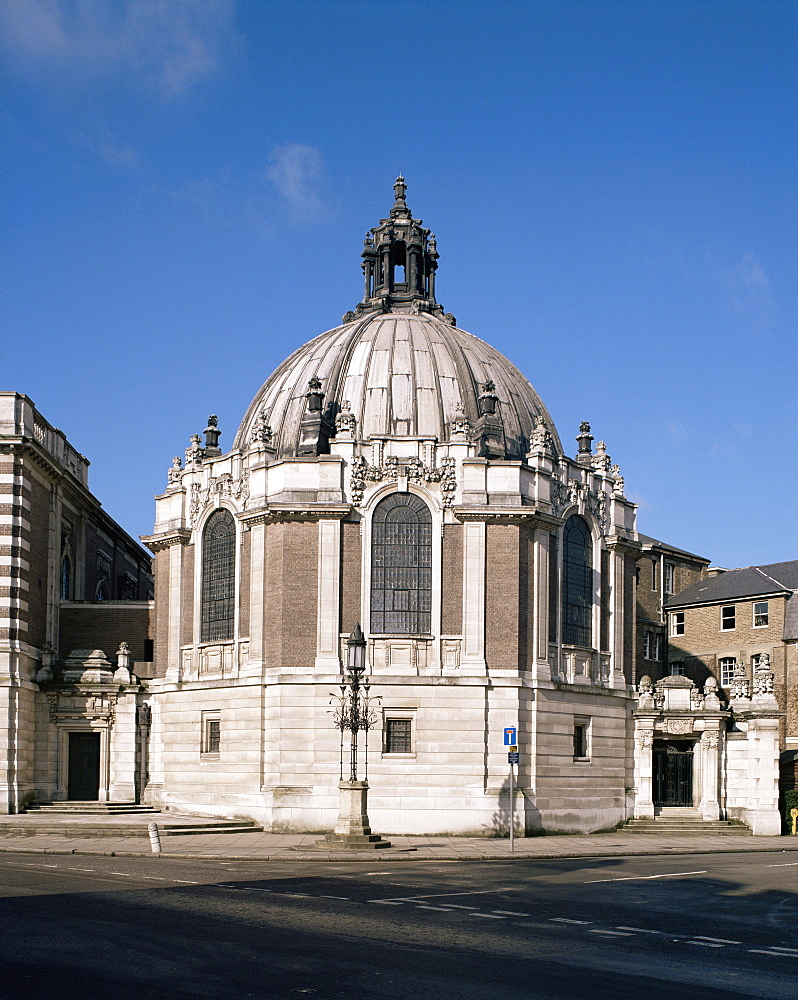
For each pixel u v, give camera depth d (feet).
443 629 179.11
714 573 284.82
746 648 253.44
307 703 174.70
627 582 207.62
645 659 262.06
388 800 172.45
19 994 58.03
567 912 89.25
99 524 253.24
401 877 111.86
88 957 67.31
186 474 203.21
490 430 188.44
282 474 182.39
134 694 200.85
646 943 75.66
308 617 177.58
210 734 188.44
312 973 63.46
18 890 95.66
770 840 180.24
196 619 194.90
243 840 155.02
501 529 181.37
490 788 174.19
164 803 192.44
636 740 201.16
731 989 61.62
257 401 215.31
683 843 169.17
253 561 183.62
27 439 192.95
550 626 187.73
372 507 181.47
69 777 198.80
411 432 193.16
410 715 175.32
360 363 200.95
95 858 127.85
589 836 182.50
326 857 131.44
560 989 60.49
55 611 211.41
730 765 201.36
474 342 216.33
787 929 83.30
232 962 66.23
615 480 208.03
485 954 70.03
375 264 228.43
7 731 186.80
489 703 176.55
